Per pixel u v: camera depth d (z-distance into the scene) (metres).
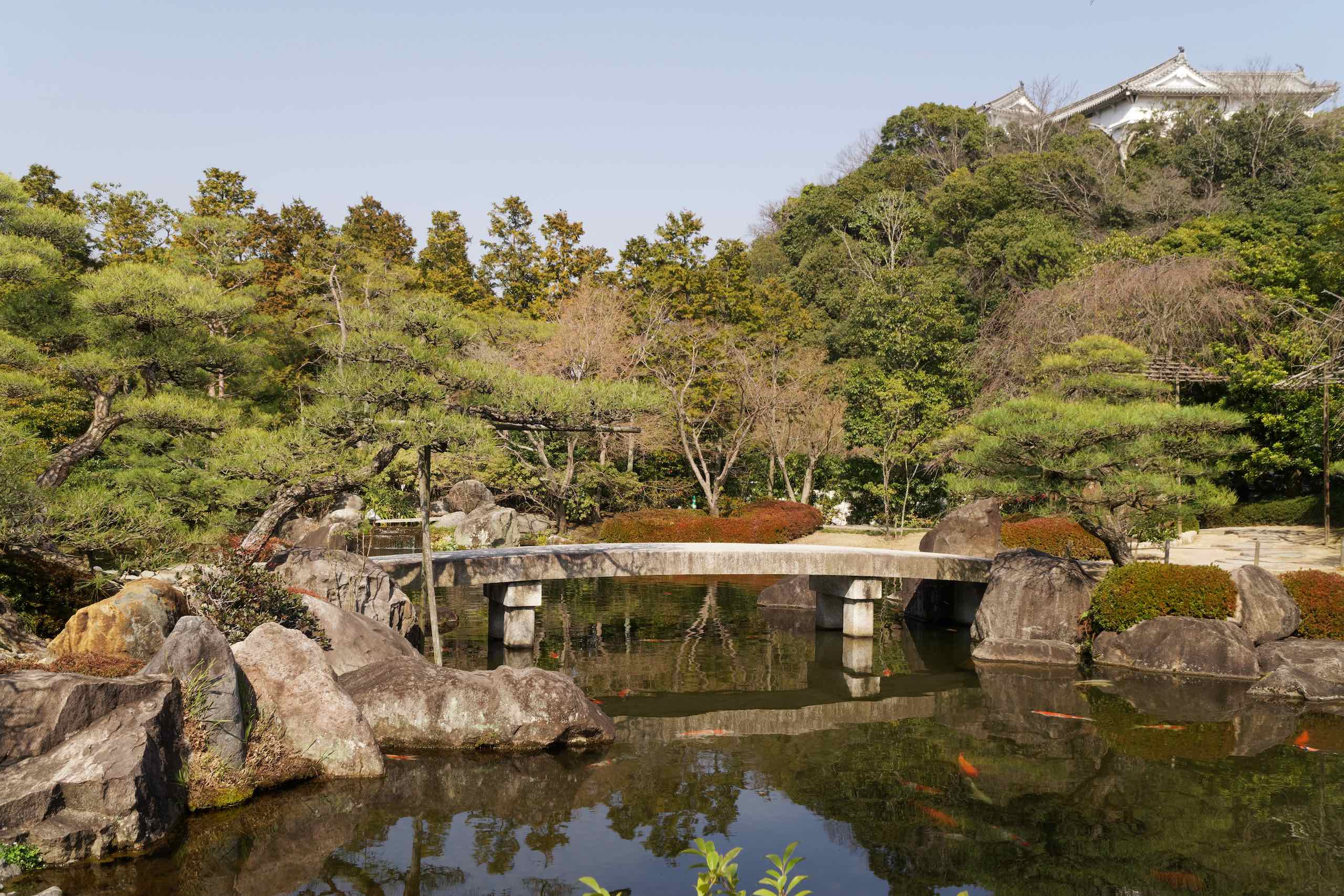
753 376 31.86
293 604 11.33
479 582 15.23
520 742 10.21
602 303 30.62
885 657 16.22
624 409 13.29
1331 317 23.09
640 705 12.73
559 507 29.22
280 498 13.19
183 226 19.53
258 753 8.70
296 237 38.12
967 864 7.52
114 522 11.11
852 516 34.66
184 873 6.90
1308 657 13.94
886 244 49.38
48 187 30.47
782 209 61.19
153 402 12.73
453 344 13.49
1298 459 26.23
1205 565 16.27
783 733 11.41
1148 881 7.23
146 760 7.40
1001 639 16.11
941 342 32.66
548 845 7.73
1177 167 46.59
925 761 10.28
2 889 6.37
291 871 7.04
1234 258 27.03
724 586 23.69
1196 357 26.28
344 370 12.70
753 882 7.08
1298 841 8.02
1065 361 17.42
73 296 14.38
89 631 9.15
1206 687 13.98
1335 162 34.78
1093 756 10.46
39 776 6.99
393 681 10.36
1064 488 15.75
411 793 8.82
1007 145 58.47
